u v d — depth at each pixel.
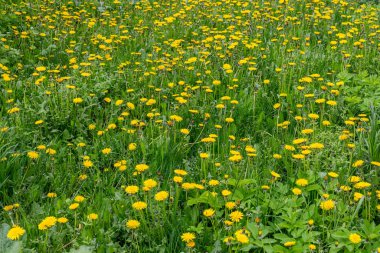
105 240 2.90
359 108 4.74
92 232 2.99
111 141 4.18
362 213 3.14
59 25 7.50
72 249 2.68
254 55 6.18
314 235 2.85
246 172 3.53
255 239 2.85
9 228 2.75
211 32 6.81
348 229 2.97
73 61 5.79
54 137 4.40
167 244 2.95
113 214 3.20
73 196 3.51
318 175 3.52
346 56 5.54
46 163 3.80
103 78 5.44
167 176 3.77
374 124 3.94
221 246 2.86
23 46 6.57
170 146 4.02
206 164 3.73
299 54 6.02
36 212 3.26
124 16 8.52
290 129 4.48
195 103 4.83
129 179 3.68
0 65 5.41
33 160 3.81
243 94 5.08
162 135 4.20
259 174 3.68
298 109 4.59
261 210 3.17
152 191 3.41
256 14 7.52
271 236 3.06
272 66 5.74
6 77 5.05
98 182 3.58
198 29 7.48
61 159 4.01
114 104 4.91
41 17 7.64
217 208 3.20
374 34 6.34
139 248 2.91
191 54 6.29
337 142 4.00
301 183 3.23
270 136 4.39
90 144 4.36
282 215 3.05
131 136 4.24
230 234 2.94
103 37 6.82
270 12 7.92
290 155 3.92
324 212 3.04
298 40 6.74
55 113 4.63
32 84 5.29
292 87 5.24
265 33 7.11
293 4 8.41
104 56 6.28
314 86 5.30
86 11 8.33
